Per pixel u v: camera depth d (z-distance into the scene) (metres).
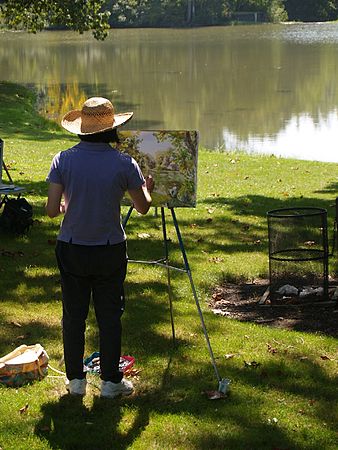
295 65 53.69
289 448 5.71
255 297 9.40
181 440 5.80
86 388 6.58
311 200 15.45
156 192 6.91
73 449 5.71
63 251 6.10
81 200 5.99
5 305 8.58
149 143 6.90
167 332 7.91
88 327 7.95
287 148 25.72
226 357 7.28
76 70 54.19
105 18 32.81
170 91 41.59
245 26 119.38
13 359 6.75
